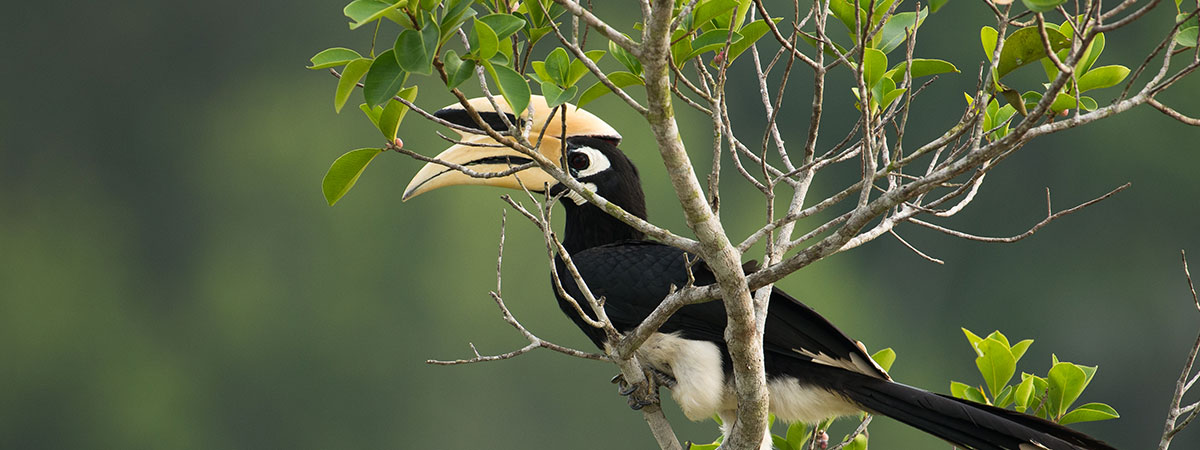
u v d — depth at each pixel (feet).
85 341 76.07
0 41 81.76
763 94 14.44
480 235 70.49
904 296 71.67
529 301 67.21
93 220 80.38
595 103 66.18
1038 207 71.82
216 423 72.38
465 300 68.33
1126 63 70.28
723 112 12.56
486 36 10.39
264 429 72.18
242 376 72.84
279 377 72.13
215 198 79.05
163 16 82.69
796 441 16.74
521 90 10.50
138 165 81.25
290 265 74.18
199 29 82.64
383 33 69.77
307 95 80.74
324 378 70.95
